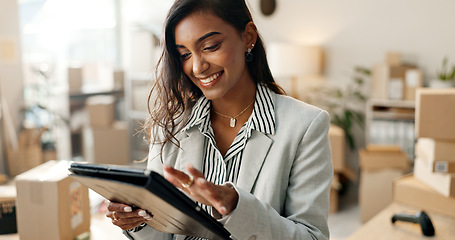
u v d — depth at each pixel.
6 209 1.65
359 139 4.62
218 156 1.14
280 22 4.86
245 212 0.89
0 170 4.07
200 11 0.99
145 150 5.50
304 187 1.07
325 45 4.64
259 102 1.13
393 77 4.05
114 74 5.51
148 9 5.66
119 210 0.99
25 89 4.67
